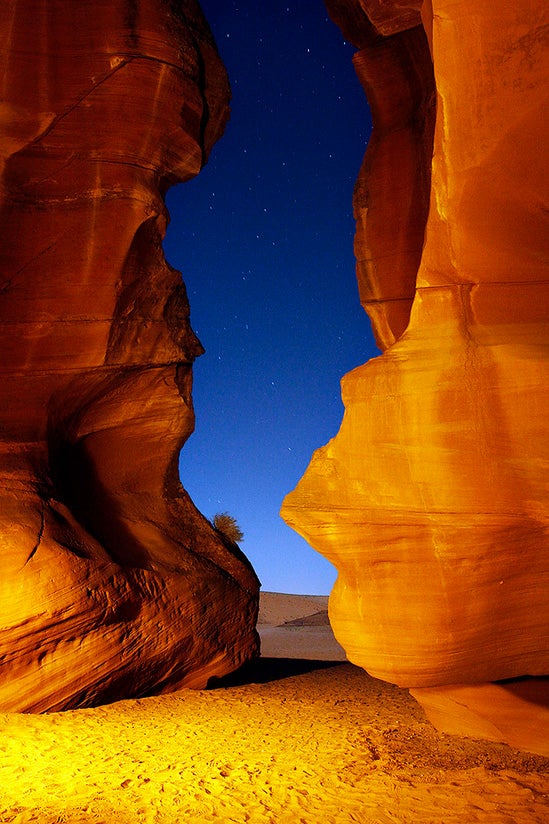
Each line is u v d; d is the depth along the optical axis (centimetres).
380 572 632
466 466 594
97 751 771
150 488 1209
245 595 1195
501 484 582
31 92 1004
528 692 652
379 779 643
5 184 1001
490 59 592
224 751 770
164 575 1081
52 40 1015
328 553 662
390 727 850
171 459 1223
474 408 596
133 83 1040
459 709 711
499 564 594
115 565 1015
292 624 3064
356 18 1200
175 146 1102
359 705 1013
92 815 581
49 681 941
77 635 959
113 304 1059
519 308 610
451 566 602
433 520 604
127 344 1101
